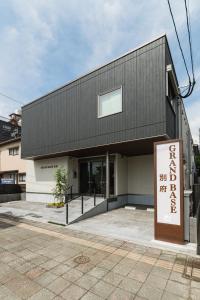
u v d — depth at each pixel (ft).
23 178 56.34
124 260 14.69
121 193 38.99
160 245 17.34
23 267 13.73
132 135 27.76
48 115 41.57
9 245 17.97
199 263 14.15
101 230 22.21
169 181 18.25
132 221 26.22
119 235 20.33
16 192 52.16
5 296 10.53
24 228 23.79
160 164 18.89
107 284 11.59
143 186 39.63
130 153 39.40
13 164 59.88
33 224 25.66
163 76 25.38
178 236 17.47
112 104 30.58
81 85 35.29
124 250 16.57
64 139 37.60
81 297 10.44
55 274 12.75
